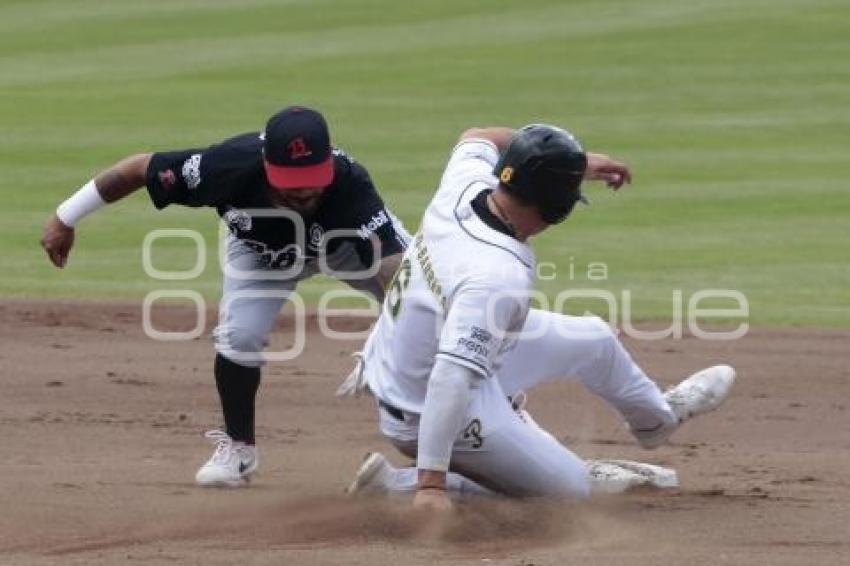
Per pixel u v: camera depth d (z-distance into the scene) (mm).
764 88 90500
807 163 71500
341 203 22703
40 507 21484
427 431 19500
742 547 19031
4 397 32688
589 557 18266
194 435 28875
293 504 21766
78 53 103500
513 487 21234
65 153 72625
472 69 96875
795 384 35438
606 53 100688
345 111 84750
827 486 24000
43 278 49688
